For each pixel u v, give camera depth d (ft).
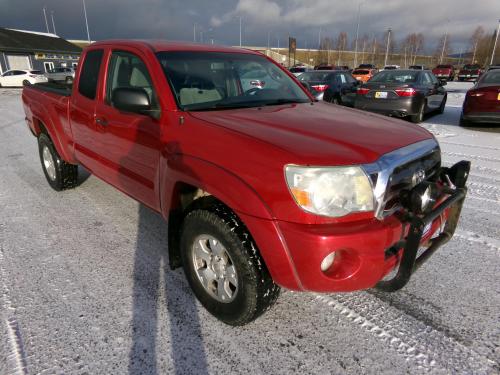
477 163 19.94
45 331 7.72
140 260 10.41
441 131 29.12
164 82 9.05
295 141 6.82
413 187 6.87
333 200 6.22
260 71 11.43
